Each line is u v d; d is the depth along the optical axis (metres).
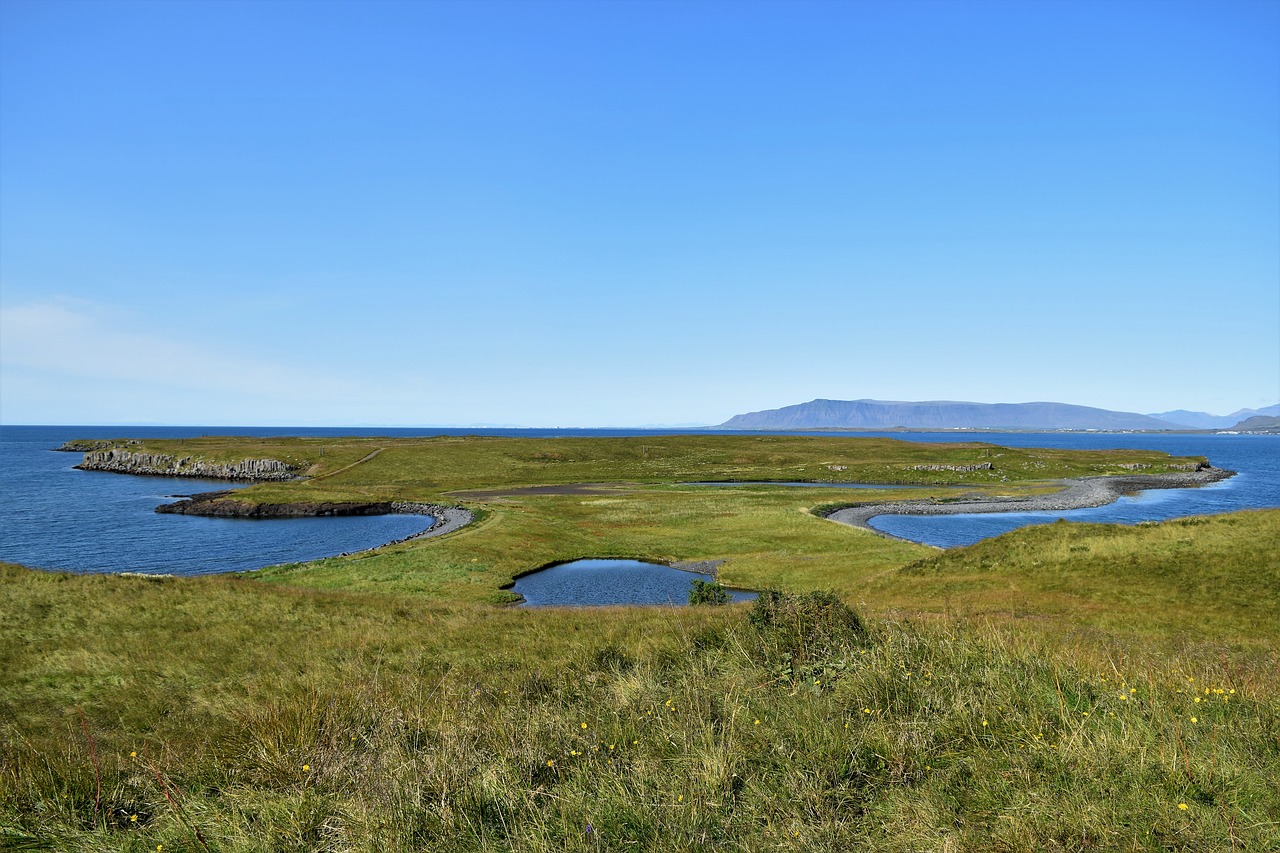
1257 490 114.44
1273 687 8.42
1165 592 26.39
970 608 26.17
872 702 7.84
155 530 70.38
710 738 6.86
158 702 13.12
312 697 9.41
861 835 5.25
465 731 7.69
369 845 5.42
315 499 87.25
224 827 5.96
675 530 63.22
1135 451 184.75
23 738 10.35
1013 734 6.75
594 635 18.06
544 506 79.25
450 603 28.69
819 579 42.00
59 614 23.64
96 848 5.85
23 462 169.88
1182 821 5.05
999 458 154.12
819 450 168.00
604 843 5.25
